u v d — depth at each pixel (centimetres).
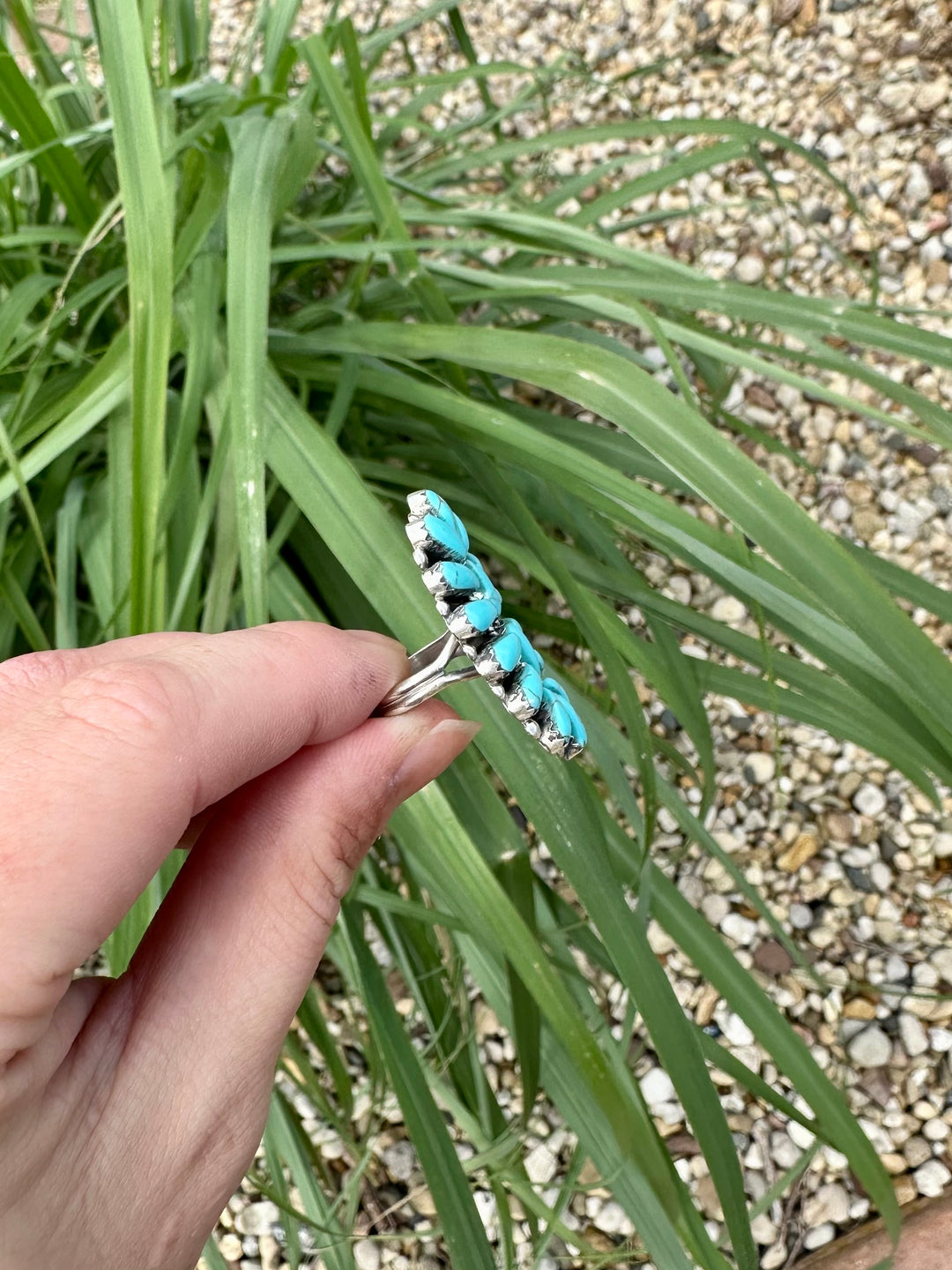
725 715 25
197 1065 10
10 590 18
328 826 11
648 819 15
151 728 9
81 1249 10
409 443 24
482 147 31
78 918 9
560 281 21
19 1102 9
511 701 10
